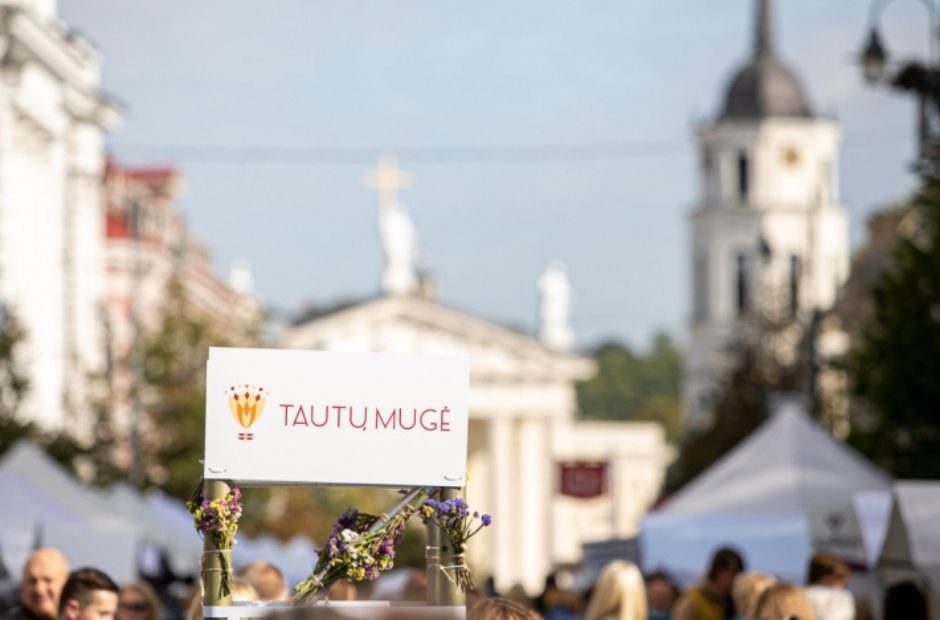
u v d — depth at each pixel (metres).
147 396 111.94
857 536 39.94
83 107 119.75
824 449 47.03
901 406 66.56
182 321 115.62
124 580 43.47
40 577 25.25
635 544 50.16
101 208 134.62
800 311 123.44
